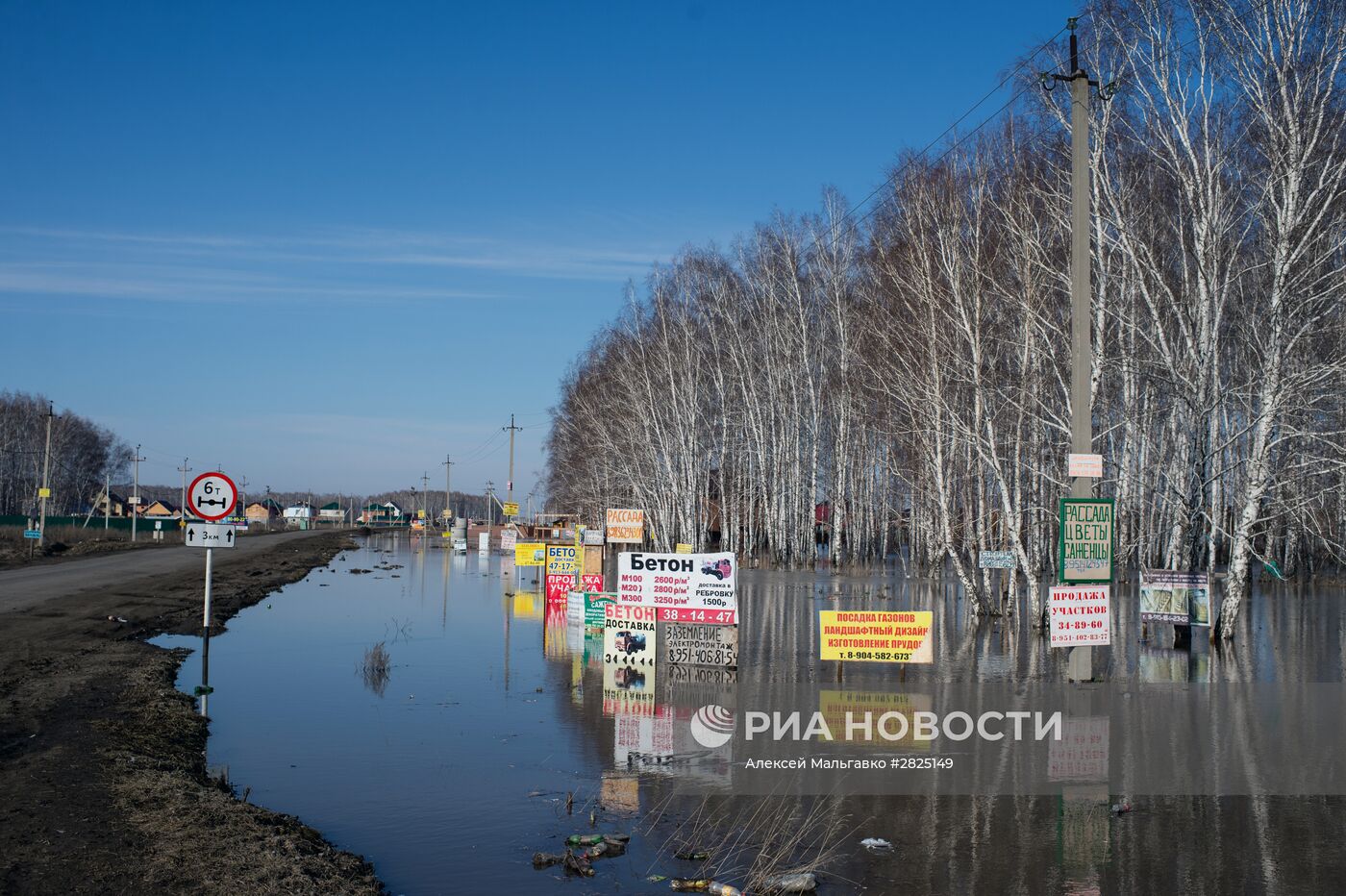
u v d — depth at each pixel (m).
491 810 9.02
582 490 71.56
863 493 52.62
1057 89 25.83
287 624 24.14
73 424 125.75
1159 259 28.31
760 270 51.94
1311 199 21.52
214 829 7.76
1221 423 31.22
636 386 56.09
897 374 30.81
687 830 8.49
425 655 18.91
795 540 49.91
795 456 50.16
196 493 15.65
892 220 32.47
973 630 24.50
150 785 8.88
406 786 9.78
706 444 57.41
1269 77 22.41
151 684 14.34
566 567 28.94
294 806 9.14
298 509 170.12
